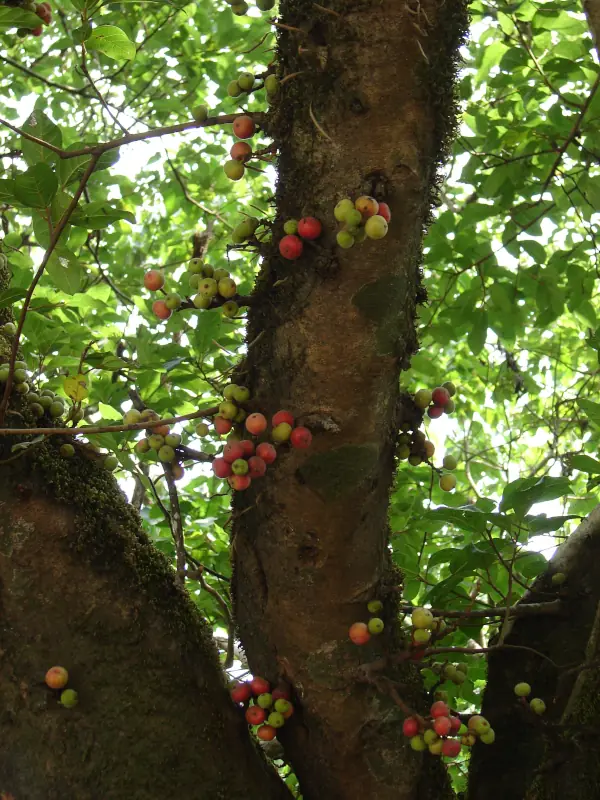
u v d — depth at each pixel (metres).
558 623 1.87
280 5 1.64
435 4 1.58
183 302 1.64
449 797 1.69
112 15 3.55
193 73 3.77
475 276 3.24
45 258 1.57
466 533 2.48
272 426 1.58
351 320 1.55
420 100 1.56
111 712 1.53
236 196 4.25
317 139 1.57
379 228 1.50
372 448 1.58
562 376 4.81
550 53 2.89
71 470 1.66
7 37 3.59
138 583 1.62
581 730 1.65
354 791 1.64
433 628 1.65
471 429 4.53
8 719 1.51
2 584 1.55
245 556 1.67
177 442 1.75
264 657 1.67
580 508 2.88
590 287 3.02
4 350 1.75
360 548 1.62
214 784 1.54
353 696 1.63
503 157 2.85
